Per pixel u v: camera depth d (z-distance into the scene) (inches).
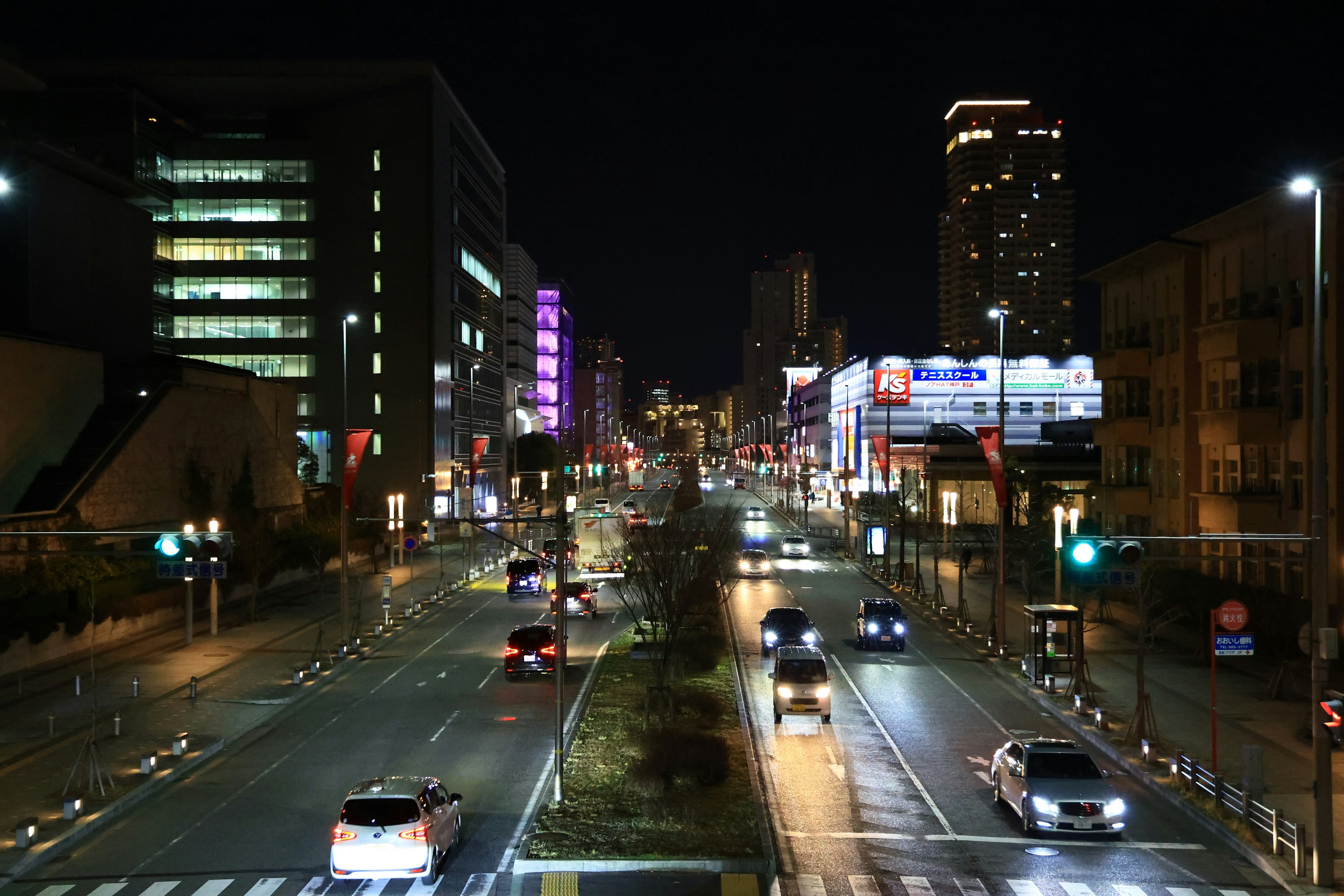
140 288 3157.0
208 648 1835.6
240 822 949.8
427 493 4136.3
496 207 5497.1
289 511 3110.2
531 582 2487.7
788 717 1343.5
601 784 1033.5
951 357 5531.5
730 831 896.3
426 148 4229.8
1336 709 797.2
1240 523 1850.4
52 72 4160.9
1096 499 2851.9
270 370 4291.3
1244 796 912.9
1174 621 1793.8
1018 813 938.1
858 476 4402.1
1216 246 2055.9
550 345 7445.9
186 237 4298.7
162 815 975.6
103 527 2121.1
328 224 4279.0
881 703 1430.9
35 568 1759.4
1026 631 1588.3
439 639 1947.6
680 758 1081.4
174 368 2566.4
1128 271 2443.4
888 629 1811.0
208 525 2263.8
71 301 2812.5
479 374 5059.1
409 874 779.4
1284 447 1812.3
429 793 827.4
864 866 838.5
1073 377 5531.5
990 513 3991.1
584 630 2039.9
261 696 1455.5
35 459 2176.4
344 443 1891.0
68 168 2854.3
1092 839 901.2
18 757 1157.1
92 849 885.2
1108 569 1181.1
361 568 3134.8
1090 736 1234.6
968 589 2554.1
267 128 4436.5
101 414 2413.9
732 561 2864.2
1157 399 2290.8
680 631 1686.8
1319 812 794.8
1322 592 814.5
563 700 1169.4
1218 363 2010.3
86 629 1811.0
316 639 1914.4
